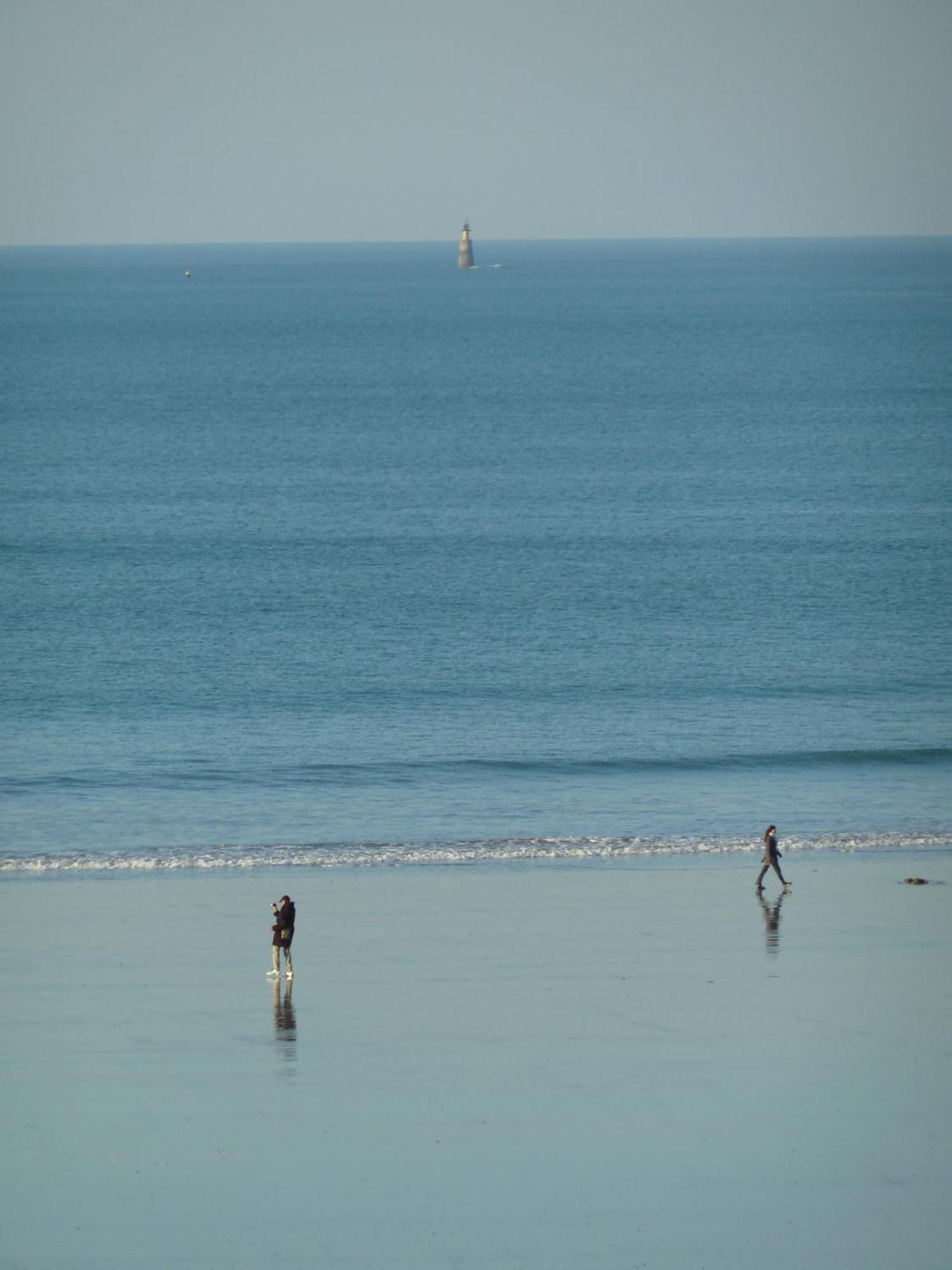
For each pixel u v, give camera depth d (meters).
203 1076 83.50
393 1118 78.62
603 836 135.62
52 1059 85.56
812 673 196.25
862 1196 71.25
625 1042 88.62
